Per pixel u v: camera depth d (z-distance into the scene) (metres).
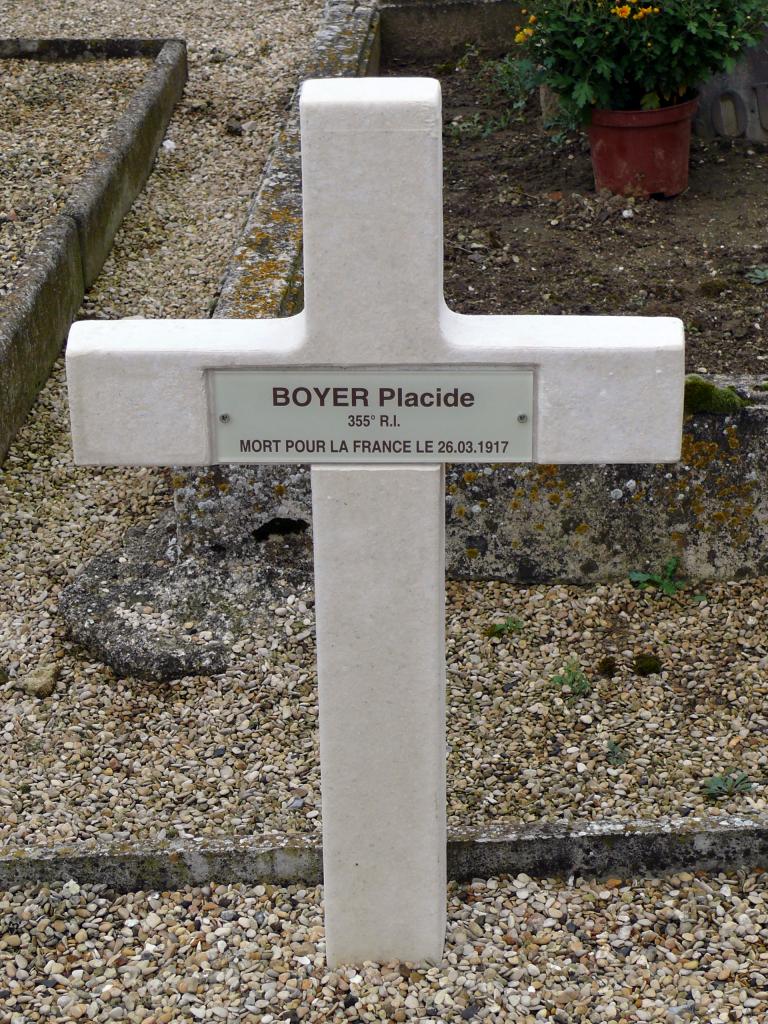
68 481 2.83
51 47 4.57
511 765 2.21
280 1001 1.90
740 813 2.07
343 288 1.66
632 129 3.34
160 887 2.05
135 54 4.58
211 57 4.79
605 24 3.20
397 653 1.77
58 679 2.41
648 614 2.48
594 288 3.01
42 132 3.96
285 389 1.71
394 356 1.68
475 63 4.78
